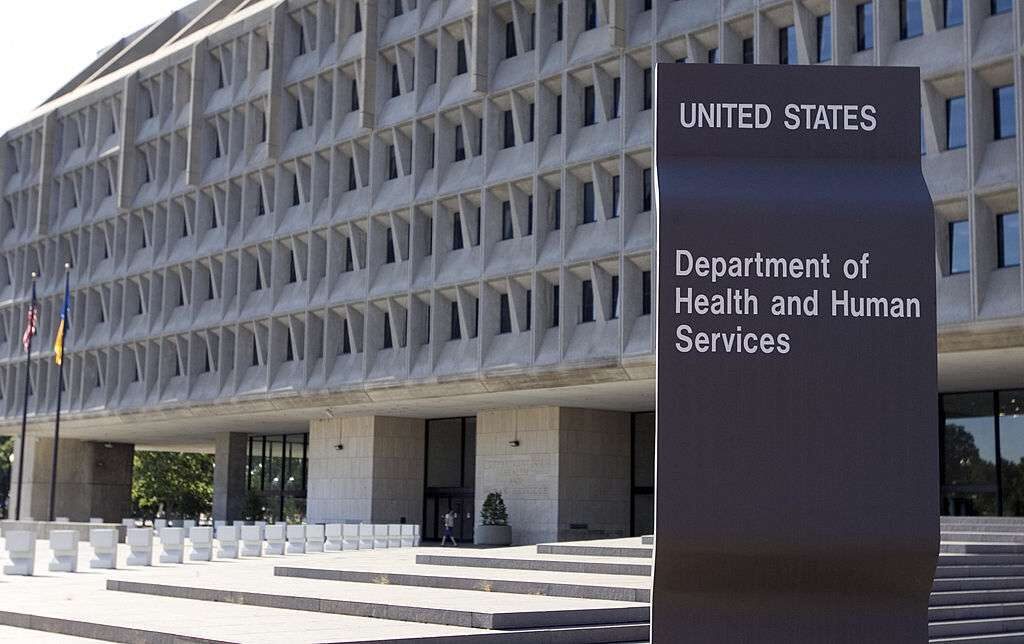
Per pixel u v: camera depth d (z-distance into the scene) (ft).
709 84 21.57
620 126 126.93
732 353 20.71
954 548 68.13
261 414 172.55
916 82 21.59
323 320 161.27
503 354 135.95
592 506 147.43
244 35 177.78
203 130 182.70
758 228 20.90
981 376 112.57
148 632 41.42
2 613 50.57
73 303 208.13
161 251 191.01
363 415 168.76
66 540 85.61
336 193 159.84
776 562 20.57
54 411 209.36
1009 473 118.42
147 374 189.26
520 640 40.83
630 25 127.85
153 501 298.35
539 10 136.36
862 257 20.93
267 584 61.26
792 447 20.61
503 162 139.23
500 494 151.23
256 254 173.17
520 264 135.03
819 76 21.59
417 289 145.89
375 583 62.18
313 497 175.73
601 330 126.72
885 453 20.63
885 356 20.79
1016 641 54.65
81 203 209.87
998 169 99.09
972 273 98.99
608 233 127.24
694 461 20.53
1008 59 98.94
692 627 20.74
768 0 115.65
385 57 155.74
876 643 20.68
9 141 230.68
